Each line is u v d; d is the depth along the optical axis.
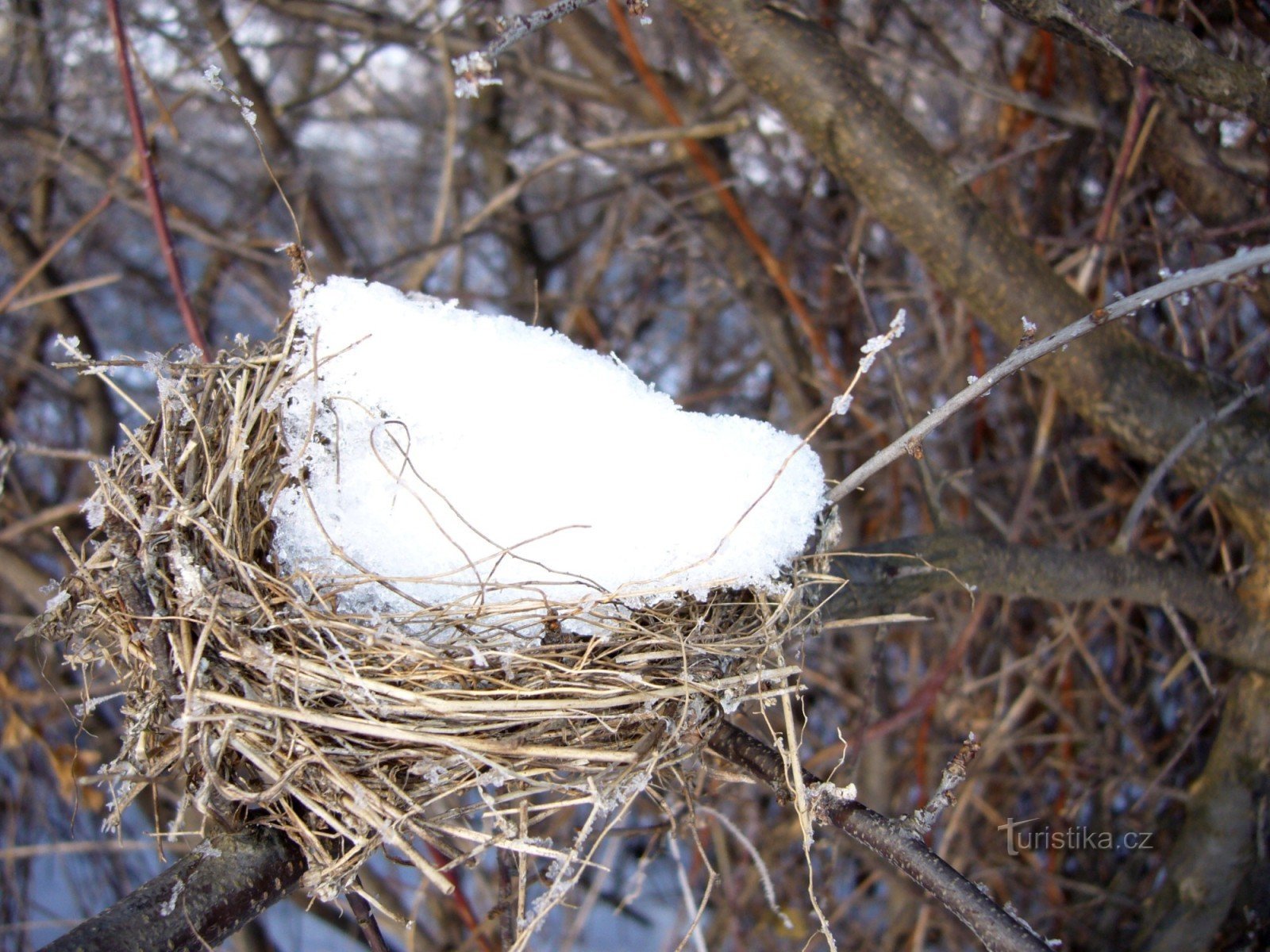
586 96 0.45
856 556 0.25
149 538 0.19
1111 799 0.39
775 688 0.23
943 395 0.41
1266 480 0.28
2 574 0.44
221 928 0.19
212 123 0.69
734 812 0.47
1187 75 0.23
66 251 0.54
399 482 0.21
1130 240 0.31
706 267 0.51
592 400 0.22
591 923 0.52
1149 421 0.28
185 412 0.21
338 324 0.22
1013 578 0.27
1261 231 0.30
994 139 0.41
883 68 0.47
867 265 0.47
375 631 0.20
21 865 0.49
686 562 0.21
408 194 0.73
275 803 0.20
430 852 0.30
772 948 0.45
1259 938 0.30
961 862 0.41
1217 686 0.36
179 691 0.19
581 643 0.21
